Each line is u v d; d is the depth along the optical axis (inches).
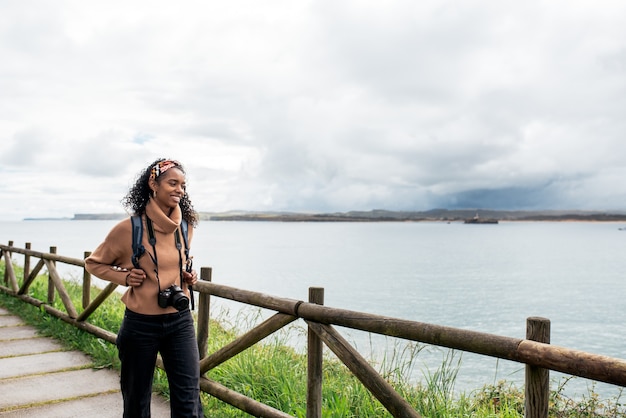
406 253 4685.0
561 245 7234.3
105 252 113.8
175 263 115.6
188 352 116.6
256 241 7322.8
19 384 183.2
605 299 1748.3
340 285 1953.7
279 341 213.2
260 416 138.6
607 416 179.6
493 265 3368.6
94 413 159.0
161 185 112.3
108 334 220.1
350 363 113.7
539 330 84.0
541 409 82.6
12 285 341.7
